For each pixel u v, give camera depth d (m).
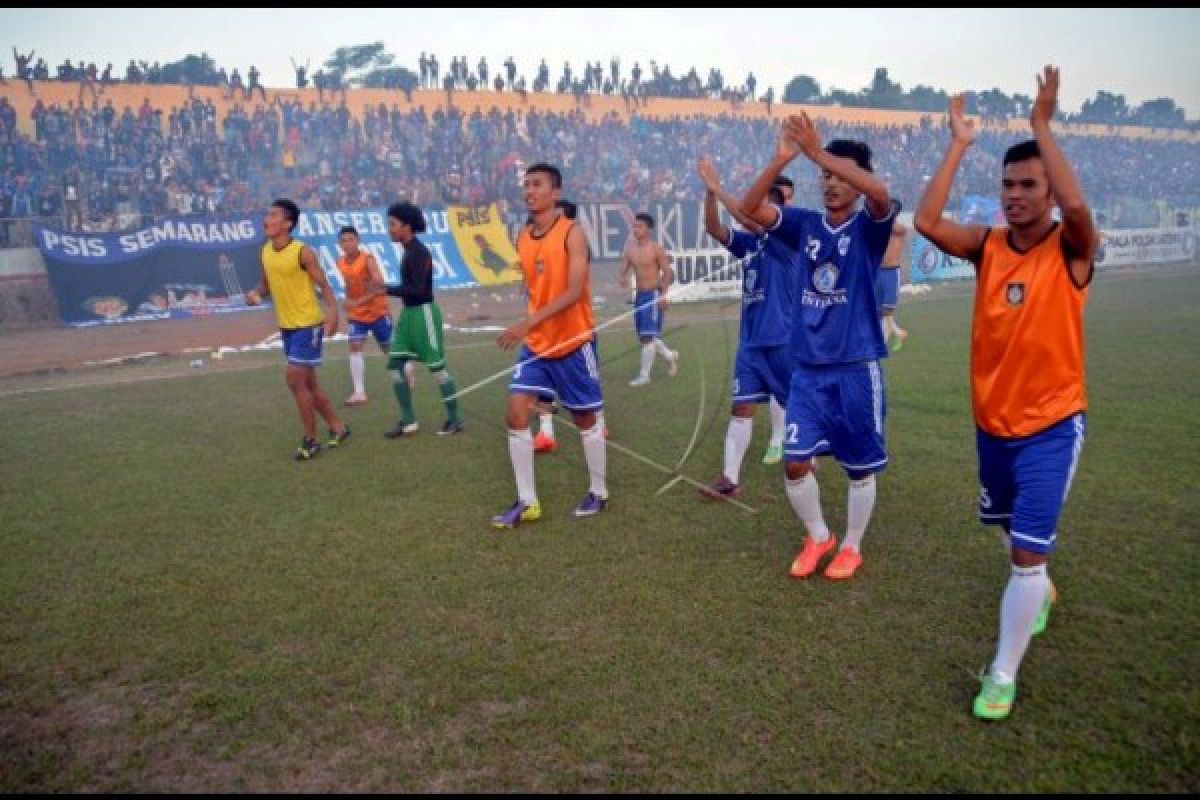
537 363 5.34
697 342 13.48
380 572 4.59
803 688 3.33
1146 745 2.91
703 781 2.81
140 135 27.09
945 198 3.47
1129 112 55.69
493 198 28.91
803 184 37.47
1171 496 5.35
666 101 38.97
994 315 3.37
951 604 4.02
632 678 3.44
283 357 13.54
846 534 4.55
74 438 7.98
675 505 5.63
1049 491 3.25
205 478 6.50
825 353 4.26
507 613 4.06
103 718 3.29
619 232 25.08
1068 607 3.92
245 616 4.11
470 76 36.19
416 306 7.57
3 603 4.30
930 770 2.82
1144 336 12.22
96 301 17.98
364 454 7.15
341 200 26.59
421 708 3.28
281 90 32.50
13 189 22.95
